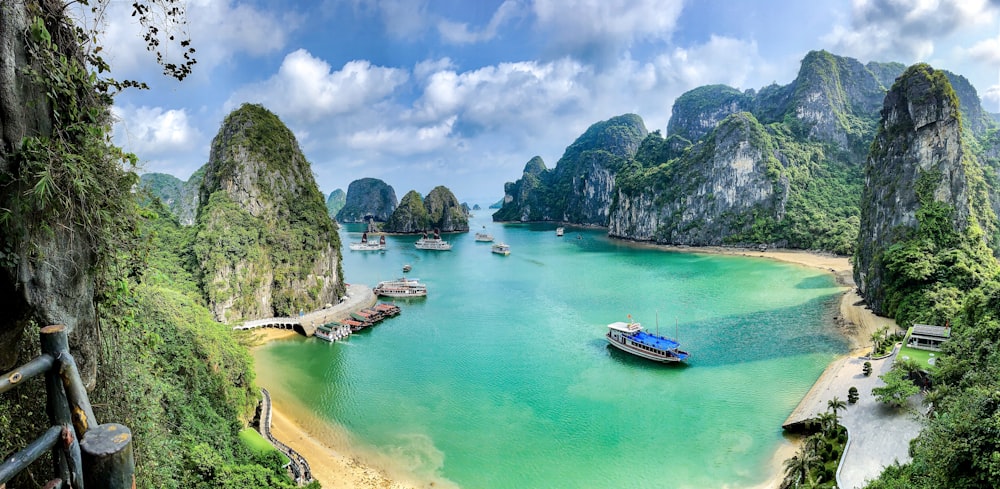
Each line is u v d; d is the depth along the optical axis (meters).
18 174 5.72
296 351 59.09
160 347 25.98
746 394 44.44
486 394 45.66
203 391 29.03
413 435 38.75
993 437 18.97
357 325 66.75
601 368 51.22
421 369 52.06
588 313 72.44
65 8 6.71
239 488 22.42
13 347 6.13
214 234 69.00
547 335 62.34
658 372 49.81
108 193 7.55
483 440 37.91
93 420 4.52
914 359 43.00
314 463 34.66
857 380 43.78
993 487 18.22
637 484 32.41
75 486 4.28
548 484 32.62
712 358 53.38
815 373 48.66
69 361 4.37
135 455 9.57
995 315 37.47
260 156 79.94
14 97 5.66
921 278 63.75
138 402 14.79
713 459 34.78
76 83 6.74
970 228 71.19
